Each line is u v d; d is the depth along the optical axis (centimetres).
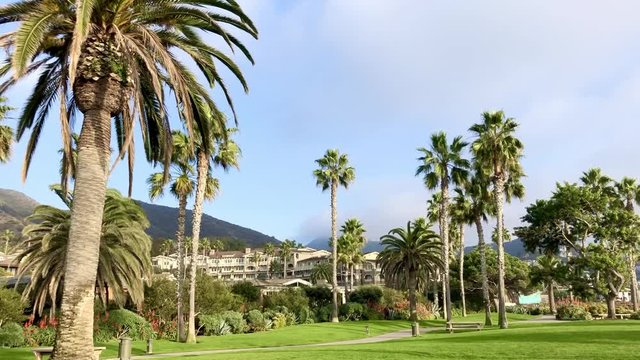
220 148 3562
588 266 4462
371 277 12038
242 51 1603
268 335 3659
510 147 3747
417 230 5362
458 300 8344
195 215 3353
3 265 5559
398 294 6525
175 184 3619
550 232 5034
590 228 4531
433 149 4753
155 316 3747
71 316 1166
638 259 5381
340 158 5638
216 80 1620
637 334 1959
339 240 7956
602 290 4394
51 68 1531
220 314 4047
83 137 1270
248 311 4741
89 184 1241
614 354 1317
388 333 4116
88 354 1168
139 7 1387
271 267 14888
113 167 1252
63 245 2912
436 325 5022
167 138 1527
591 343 1641
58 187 3038
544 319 5566
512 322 4844
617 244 4506
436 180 4703
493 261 8450
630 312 5088
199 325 3866
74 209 1226
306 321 5400
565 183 4775
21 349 2366
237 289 5441
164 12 1414
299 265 14175
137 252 3050
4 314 2938
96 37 1314
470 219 5234
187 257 14012
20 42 1104
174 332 3612
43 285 2977
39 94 1548
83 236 1209
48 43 1426
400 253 5294
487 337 2184
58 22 1338
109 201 3052
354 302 6131
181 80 1341
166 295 3850
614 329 2362
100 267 2912
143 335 3284
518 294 9775
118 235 2939
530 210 5141
